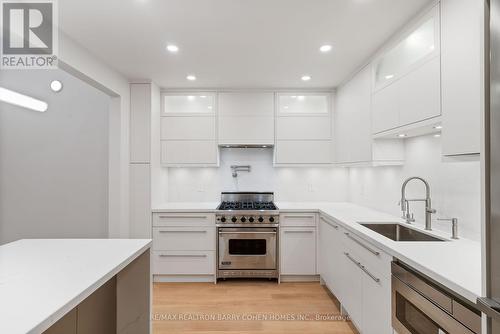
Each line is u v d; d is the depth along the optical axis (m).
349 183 3.73
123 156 2.99
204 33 2.07
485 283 0.86
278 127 3.43
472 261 1.31
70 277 1.13
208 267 3.13
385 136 2.29
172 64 2.67
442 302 1.15
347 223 2.27
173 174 3.72
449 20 1.48
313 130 3.44
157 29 2.01
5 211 3.36
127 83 3.07
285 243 3.13
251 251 3.13
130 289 1.68
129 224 3.11
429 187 2.10
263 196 3.71
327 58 2.53
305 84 3.29
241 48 2.32
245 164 3.76
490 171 0.84
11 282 1.07
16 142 3.37
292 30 2.03
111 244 1.65
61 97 3.35
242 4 1.71
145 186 3.12
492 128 0.82
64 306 0.89
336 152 3.38
